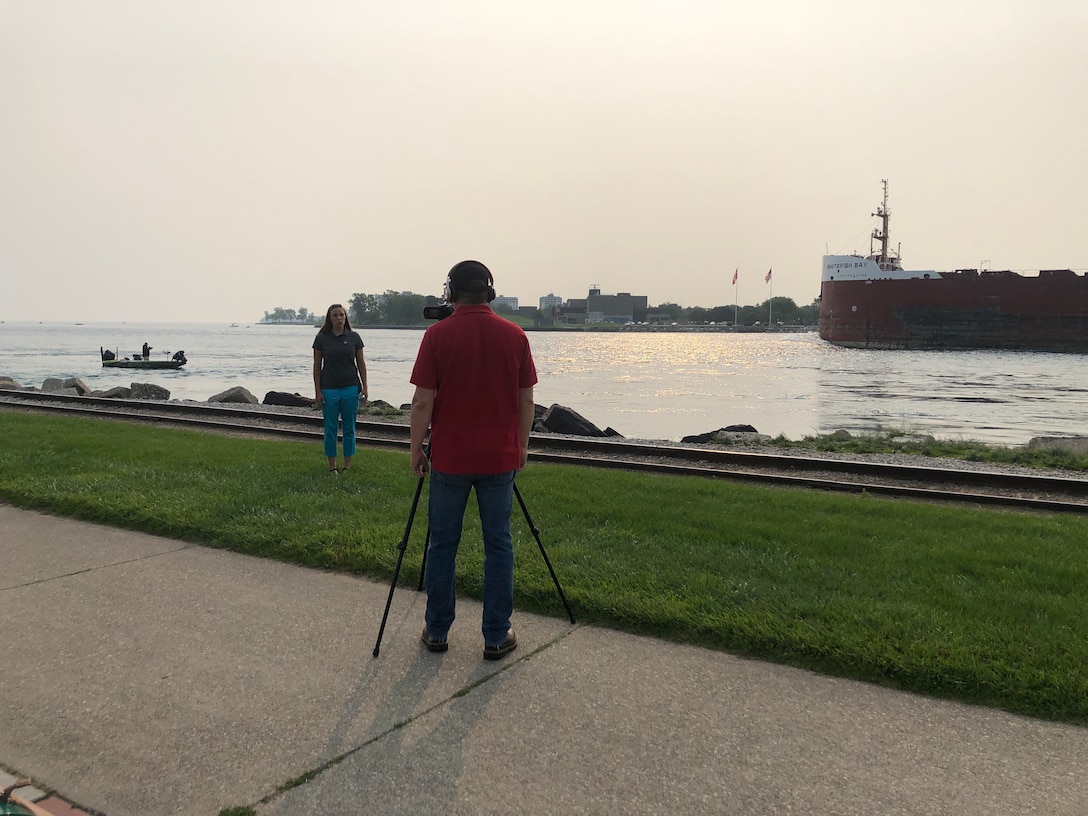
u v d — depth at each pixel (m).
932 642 3.63
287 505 6.46
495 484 3.69
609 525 5.97
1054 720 3.05
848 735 2.93
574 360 65.00
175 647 3.76
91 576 4.84
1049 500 8.91
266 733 2.95
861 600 4.23
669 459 11.80
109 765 2.73
